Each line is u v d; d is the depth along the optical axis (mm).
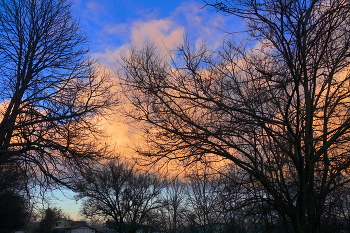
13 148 14703
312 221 9344
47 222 44375
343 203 11719
